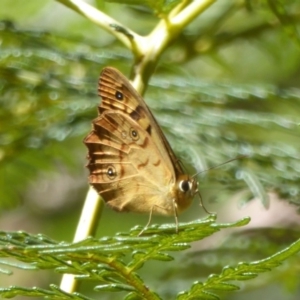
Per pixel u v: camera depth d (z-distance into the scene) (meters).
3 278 1.37
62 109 1.21
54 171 1.25
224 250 1.21
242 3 1.23
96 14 1.17
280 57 1.26
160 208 1.15
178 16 1.17
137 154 1.15
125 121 1.14
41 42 1.21
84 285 1.28
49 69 1.22
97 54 1.21
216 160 1.20
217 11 1.25
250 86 1.21
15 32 1.21
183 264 1.22
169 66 1.24
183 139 1.20
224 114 1.21
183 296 1.10
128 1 1.15
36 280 1.38
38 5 1.26
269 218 1.38
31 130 1.22
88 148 1.15
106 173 1.15
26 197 1.48
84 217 1.15
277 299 1.30
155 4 1.16
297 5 1.21
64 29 1.27
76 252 1.09
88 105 1.21
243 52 1.31
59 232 1.47
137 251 1.10
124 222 1.40
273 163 1.20
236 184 1.19
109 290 1.10
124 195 1.15
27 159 1.24
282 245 1.21
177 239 1.10
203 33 1.24
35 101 1.21
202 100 1.21
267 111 1.25
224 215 1.40
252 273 1.10
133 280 1.10
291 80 1.33
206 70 1.30
